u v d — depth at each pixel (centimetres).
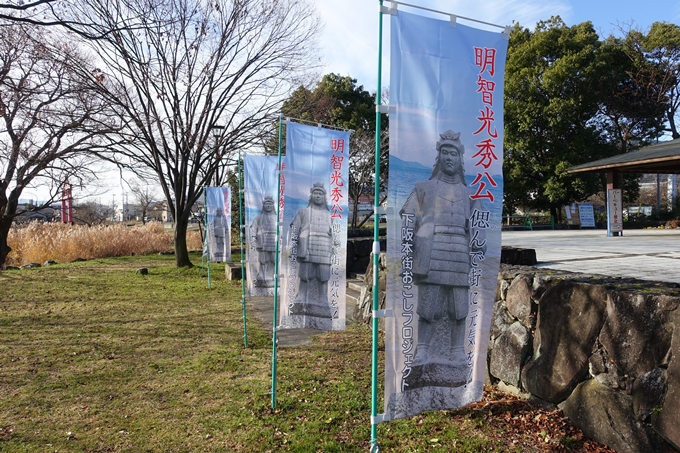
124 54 933
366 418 350
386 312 249
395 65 242
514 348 376
